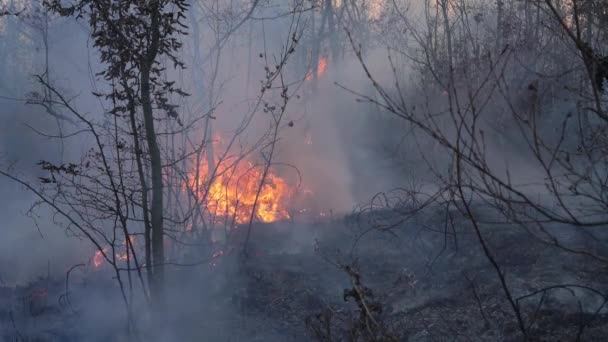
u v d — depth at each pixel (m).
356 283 5.60
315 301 8.67
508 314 6.90
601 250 7.32
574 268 7.29
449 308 7.49
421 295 7.96
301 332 7.95
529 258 7.90
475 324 6.97
